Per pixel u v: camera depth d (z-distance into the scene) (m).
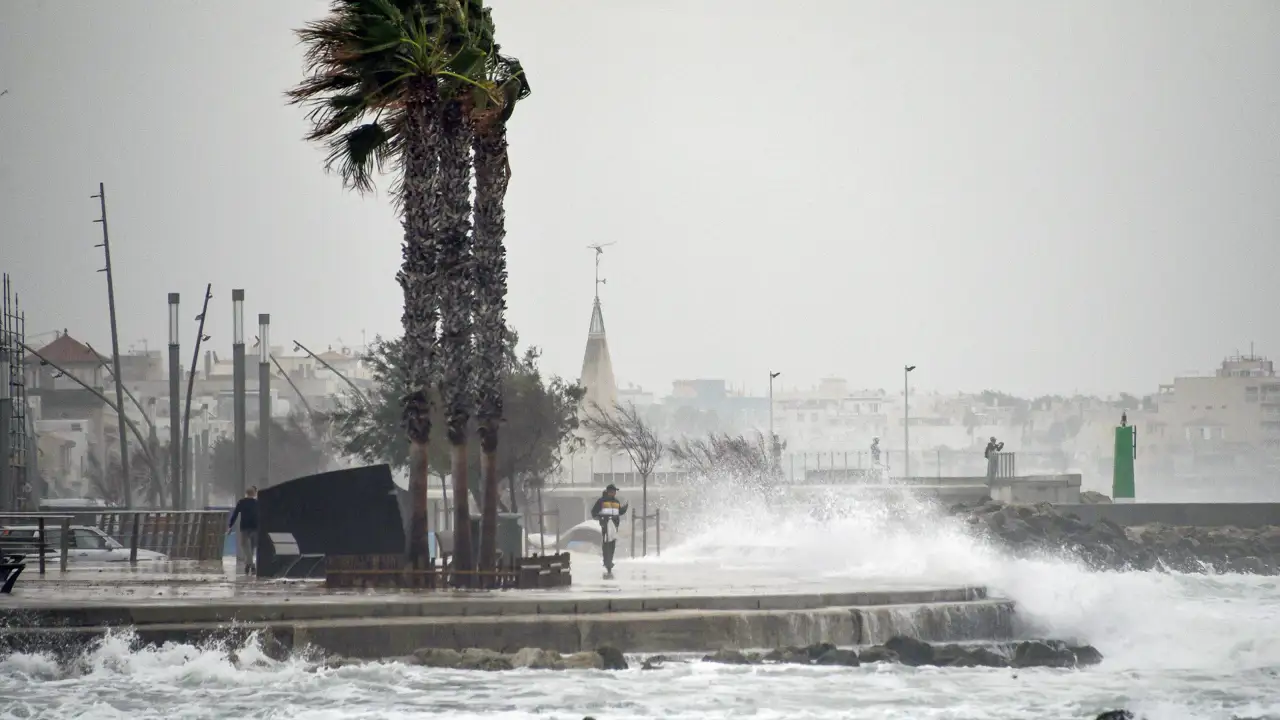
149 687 70.56
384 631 77.19
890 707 69.31
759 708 68.06
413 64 95.81
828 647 81.69
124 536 159.00
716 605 84.75
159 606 76.31
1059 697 74.19
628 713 66.25
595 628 79.94
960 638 91.62
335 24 95.75
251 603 78.50
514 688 71.25
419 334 96.25
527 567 94.50
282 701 67.75
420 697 68.88
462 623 78.50
